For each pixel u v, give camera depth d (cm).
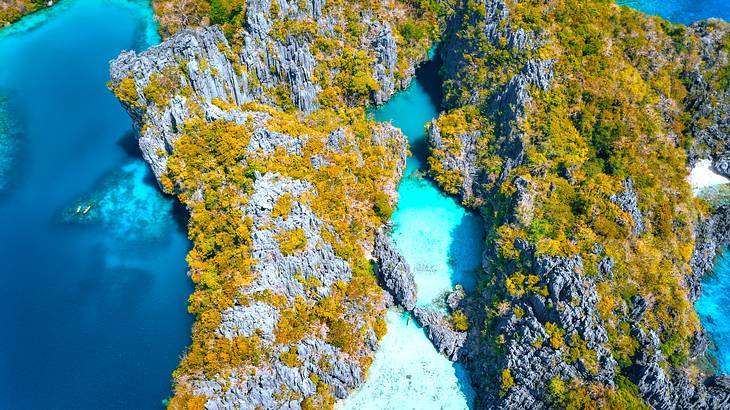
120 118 12750
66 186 11569
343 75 12094
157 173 10869
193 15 13138
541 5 11744
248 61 11675
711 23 12075
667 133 10950
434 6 12794
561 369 8169
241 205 9744
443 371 9212
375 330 9356
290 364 8475
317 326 8938
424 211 11100
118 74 10488
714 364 9275
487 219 10531
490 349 8975
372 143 11138
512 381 8362
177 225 10812
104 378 8994
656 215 9656
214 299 8819
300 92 11788
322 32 12169
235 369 8375
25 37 14600
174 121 10631
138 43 14188
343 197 10094
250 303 8806
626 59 11412
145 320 9575
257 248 9244
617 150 10094
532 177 10088
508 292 9006
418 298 9975
